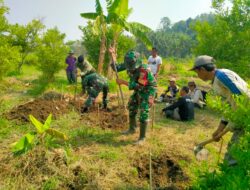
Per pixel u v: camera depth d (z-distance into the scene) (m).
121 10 10.10
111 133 7.13
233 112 3.34
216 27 12.23
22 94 11.45
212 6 12.34
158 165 5.73
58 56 14.99
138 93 6.54
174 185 5.18
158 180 5.35
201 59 4.20
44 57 14.86
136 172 5.43
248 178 2.88
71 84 13.87
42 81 13.75
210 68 4.17
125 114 8.28
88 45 17.03
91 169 5.30
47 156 5.16
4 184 4.68
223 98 4.12
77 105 9.01
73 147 6.21
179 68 22.06
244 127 3.30
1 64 13.09
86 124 7.59
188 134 7.54
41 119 7.70
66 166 5.17
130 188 5.01
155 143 6.63
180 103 8.58
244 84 4.02
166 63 22.67
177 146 6.57
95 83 8.45
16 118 7.61
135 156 5.94
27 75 18.20
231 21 12.12
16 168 5.04
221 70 4.10
